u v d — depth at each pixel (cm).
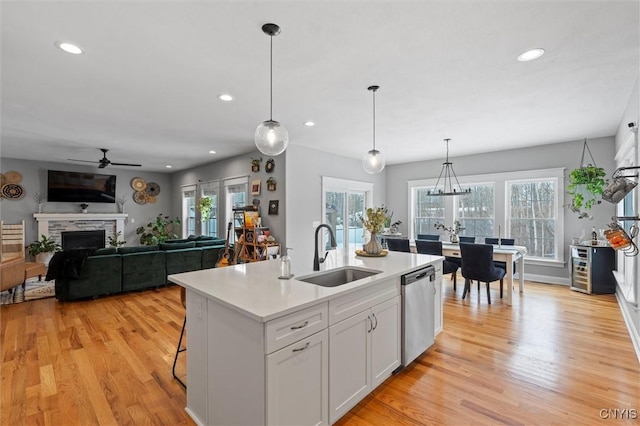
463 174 644
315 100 329
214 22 194
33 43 216
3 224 657
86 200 769
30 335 321
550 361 263
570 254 502
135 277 484
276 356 151
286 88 298
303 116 384
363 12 184
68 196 744
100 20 191
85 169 780
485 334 321
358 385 203
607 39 213
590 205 458
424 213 715
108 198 802
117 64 249
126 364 261
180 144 542
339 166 639
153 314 389
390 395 218
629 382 231
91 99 325
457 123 414
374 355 218
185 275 229
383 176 767
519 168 570
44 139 501
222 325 172
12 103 336
